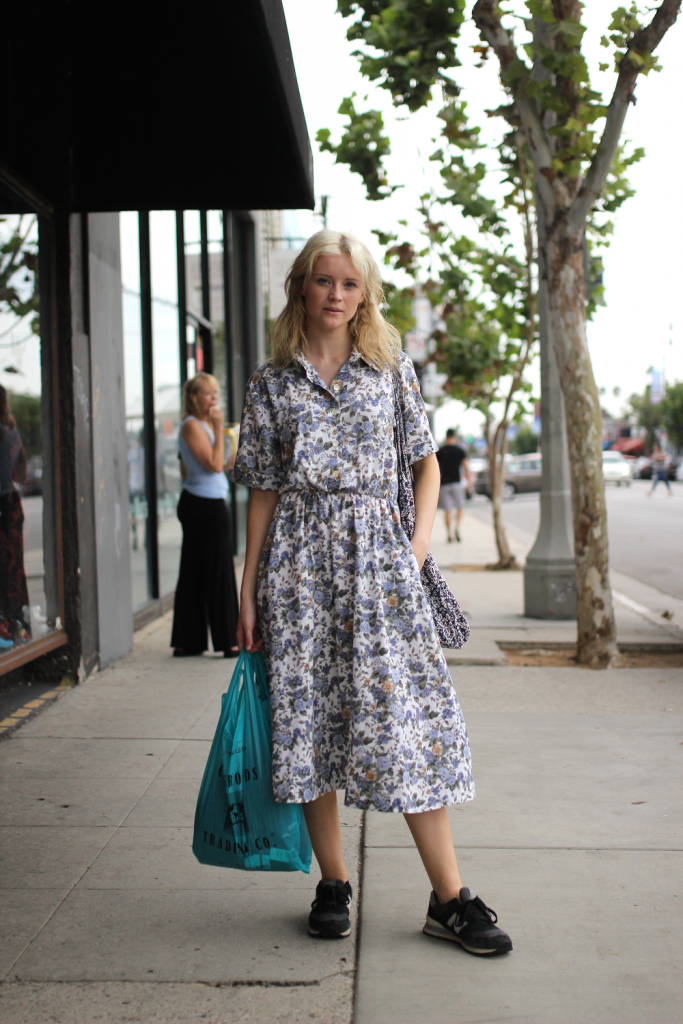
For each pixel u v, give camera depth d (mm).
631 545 16219
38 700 5223
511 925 2705
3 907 2844
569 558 8062
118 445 6453
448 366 11812
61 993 2363
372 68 6578
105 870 3105
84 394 5727
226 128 5328
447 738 2535
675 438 72938
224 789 2527
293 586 2506
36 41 5039
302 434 2510
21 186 4949
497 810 3625
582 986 2381
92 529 5848
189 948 2592
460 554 14797
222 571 6320
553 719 4977
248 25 4270
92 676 5820
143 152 5438
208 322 11211
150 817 3564
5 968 2488
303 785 2445
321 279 2518
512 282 11148
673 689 5656
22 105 5312
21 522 5082
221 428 6199
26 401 5160
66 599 5621
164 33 4617
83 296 5688
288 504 2555
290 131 5047
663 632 7305
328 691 2516
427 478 2674
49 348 5469
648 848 3248
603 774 4051
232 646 6336
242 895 2934
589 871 3064
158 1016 2260
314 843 2676
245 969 2475
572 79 5844
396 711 2438
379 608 2473
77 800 3738
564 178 6117
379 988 2377
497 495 12516
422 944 2602
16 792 3828
